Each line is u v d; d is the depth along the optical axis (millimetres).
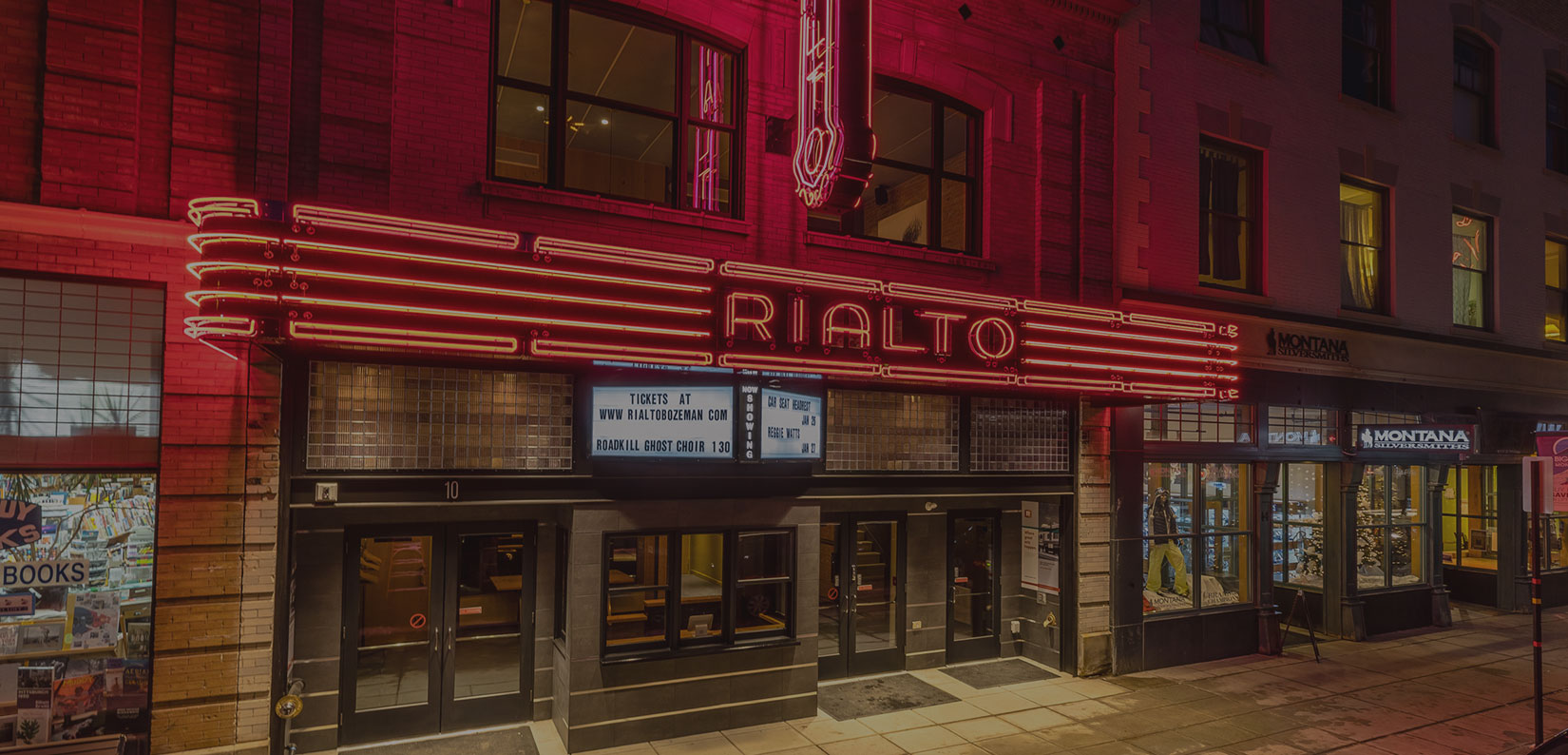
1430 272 15328
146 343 6992
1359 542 14531
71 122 6645
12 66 6539
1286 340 13266
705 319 7941
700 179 9539
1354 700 10359
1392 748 8727
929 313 9047
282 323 6211
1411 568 15281
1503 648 13281
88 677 6797
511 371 8234
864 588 10781
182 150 6984
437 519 8414
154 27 7016
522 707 8805
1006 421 10930
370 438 7648
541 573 8883
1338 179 14273
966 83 10789
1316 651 12273
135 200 6840
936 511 11188
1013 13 11102
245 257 6102
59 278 6715
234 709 7047
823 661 10492
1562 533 17500
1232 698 10352
